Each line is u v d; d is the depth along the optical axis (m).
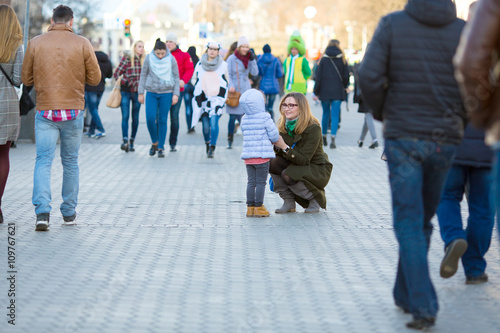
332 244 12.09
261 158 14.12
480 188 9.72
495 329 8.02
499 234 6.70
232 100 25.97
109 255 11.19
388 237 12.64
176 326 8.02
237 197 16.62
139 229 13.13
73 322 8.11
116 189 17.45
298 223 13.81
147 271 10.30
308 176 14.33
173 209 15.10
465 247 9.18
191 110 31.67
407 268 8.05
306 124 14.30
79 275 10.04
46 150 12.95
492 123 6.60
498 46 6.47
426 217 8.54
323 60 26.78
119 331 7.83
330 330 7.93
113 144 27.56
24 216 14.09
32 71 12.88
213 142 23.73
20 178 18.70
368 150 26.58
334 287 9.61
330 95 26.78
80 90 13.05
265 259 11.05
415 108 7.99
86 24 83.50
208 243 12.09
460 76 6.63
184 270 10.38
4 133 12.78
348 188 18.02
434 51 7.97
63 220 13.70
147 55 23.34
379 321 8.26
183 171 20.64
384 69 8.09
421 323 7.93
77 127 13.12
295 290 9.45
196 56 31.45
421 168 8.09
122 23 52.75
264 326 8.03
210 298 9.06
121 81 24.58
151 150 23.94
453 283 9.86
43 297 9.03
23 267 10.41
